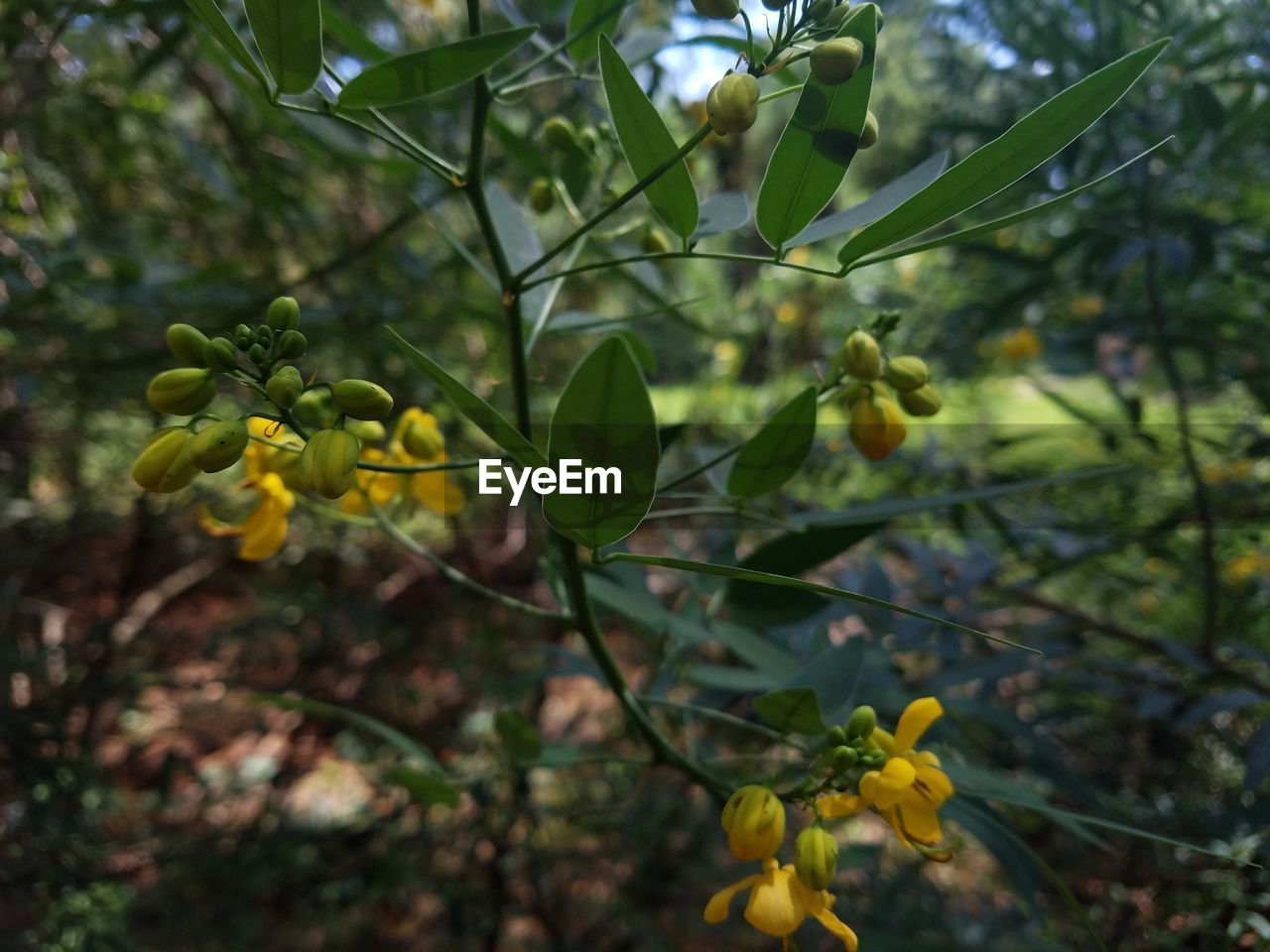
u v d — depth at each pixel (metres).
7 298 0.45
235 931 0.53
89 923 0.45
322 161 0.45
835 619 0.39
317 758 0.72
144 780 0.67
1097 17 0.42
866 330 0.24
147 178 0.60
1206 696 0.37
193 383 0.20
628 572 0.33
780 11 0.19
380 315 0.56
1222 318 0.47
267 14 0.17
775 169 0.19
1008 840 0.27
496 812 0.57
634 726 0.27
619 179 0.41
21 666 0.45
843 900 0.46
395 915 0.66
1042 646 0.39
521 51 0.45
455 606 0.75
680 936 0.57
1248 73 0.42
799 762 0.27
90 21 0.44
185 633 0.63
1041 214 0.18
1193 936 0.36
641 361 0.32
